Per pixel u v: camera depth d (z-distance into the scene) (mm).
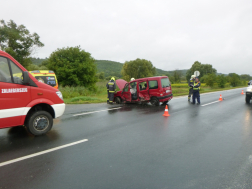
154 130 5707
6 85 4535
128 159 3668
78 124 6457
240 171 3172
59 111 5551
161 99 10594
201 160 3607
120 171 3191
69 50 25797
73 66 24547
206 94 19938
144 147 4305
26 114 4871
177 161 3568
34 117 5066
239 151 4039
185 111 8992
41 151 4082
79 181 2887
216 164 3436
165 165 3406
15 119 4688
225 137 4996
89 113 8562
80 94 19766
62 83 24594
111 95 11805
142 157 3760
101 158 3719
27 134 5320
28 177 3021
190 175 3049
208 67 86375
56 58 24875
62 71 24312
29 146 4387
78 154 3916
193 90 12031
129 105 11312
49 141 4723
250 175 3041
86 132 5500
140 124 6457
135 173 3121
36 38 28156
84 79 25422
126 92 11711
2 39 26125
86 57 26109
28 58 28203
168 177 2990
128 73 85938
